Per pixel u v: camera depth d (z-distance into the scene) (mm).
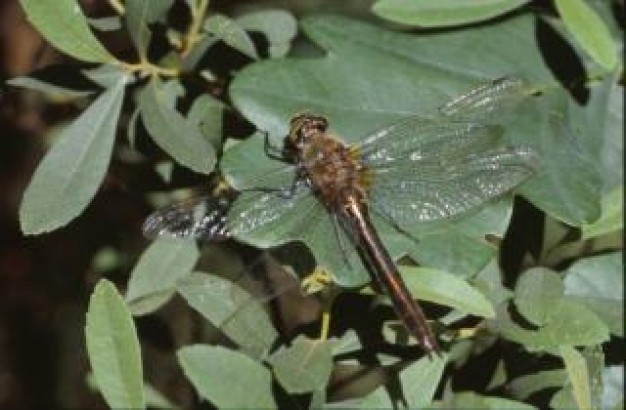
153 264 1402
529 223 1406
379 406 1372
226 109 1403
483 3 1410
